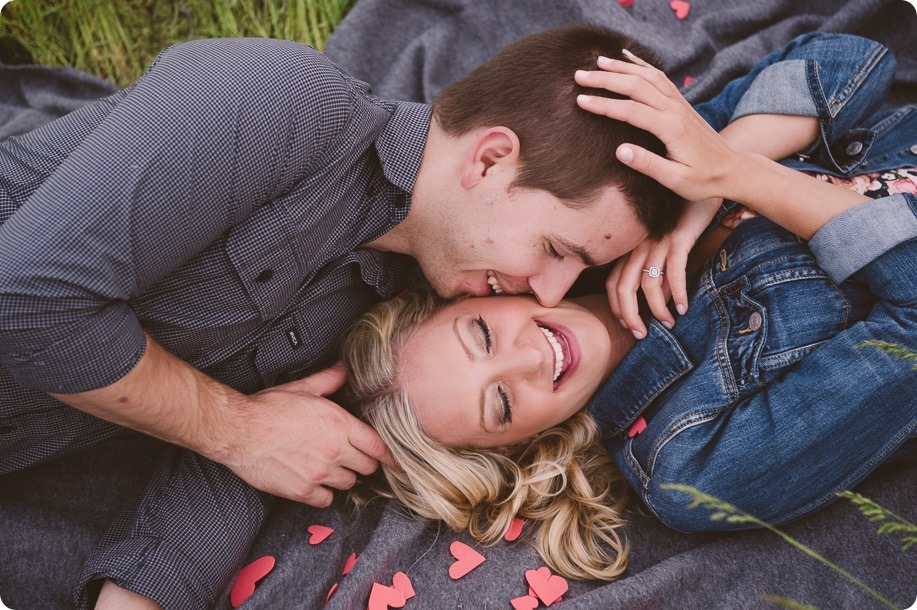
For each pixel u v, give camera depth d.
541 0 2.56
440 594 1.78
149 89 1.45
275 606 1.75
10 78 2.63
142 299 1.66
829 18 2.49
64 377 1.42
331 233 1.75
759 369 1.76
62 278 1.34
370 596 1.74
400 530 1.86
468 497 1.87
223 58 1.50
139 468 2.03
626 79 1.63
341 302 1.95
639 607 1.71
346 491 2.00
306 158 1.58
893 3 2.41
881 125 2.12
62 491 1.96
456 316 1.84
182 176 1.41
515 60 1.70
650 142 1.67
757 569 1.77
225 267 1.65
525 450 1.99
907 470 1.92
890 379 1.62
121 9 2.81
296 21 2.77
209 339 1.78
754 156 1.78
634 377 1.93
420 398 1.82
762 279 1.80
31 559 1.84
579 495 1.93
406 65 2.58
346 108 1.63
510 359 1.76
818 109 1.94
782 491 1.73
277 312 1.80
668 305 1.93
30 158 1.63
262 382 1.95
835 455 1.69
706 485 1.75
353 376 1.92
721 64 2.40
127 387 1.48
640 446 1.90
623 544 1.92
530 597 1.77
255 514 1.84
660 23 2.56
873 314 1.71
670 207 1.75
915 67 2.43
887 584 1.75
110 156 1.38
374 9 2.64
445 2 2.63
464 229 1.70
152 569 1.67
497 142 1.63
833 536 1.82
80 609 1.71
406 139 1.74
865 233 1.67
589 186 1.62
